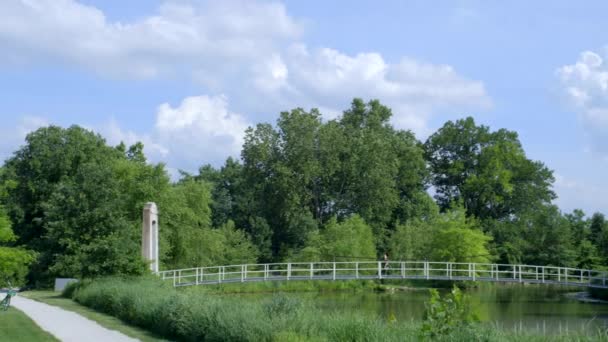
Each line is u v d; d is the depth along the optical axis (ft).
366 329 51.34
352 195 250.16
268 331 53.26
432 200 265.75
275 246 259.60
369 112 275.18
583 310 135.13
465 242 202.49
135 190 168.55
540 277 207.31
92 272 110.32
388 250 227.40
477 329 44.01
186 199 191.42
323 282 190.29
